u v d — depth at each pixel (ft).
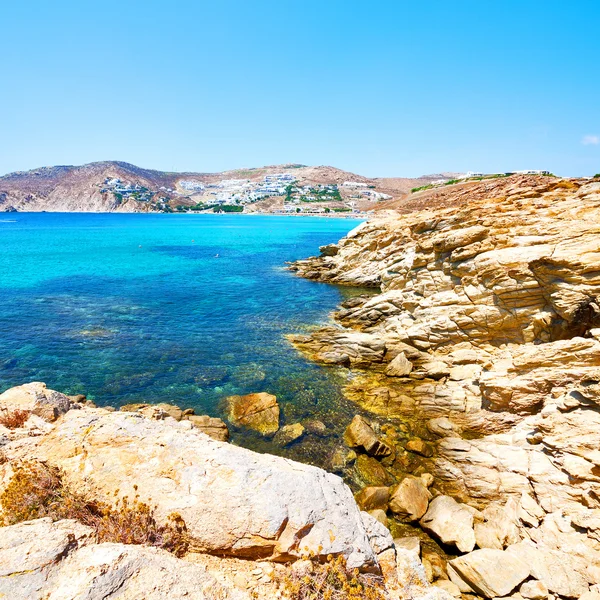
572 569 32.17
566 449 42.34
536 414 52.49
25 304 124.16
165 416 48.19
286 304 131.85
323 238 375.25
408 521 41.70
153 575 16.83
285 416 63.05
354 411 64.39
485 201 126.72
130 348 89.81
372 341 86.28
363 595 21.62
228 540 22.74
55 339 94.02
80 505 22.79
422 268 100.27
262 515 23.09
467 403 61.46
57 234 378.53
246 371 79.00
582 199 94.22
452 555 37.60
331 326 107.45
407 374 75.10
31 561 15.53
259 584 20.92
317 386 72.79
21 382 71.72
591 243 64.34
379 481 48.44
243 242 334.65
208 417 58.75
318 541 23.06
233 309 124.77
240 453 27.35
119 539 20.52
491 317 73.87
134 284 159.12
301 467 27.86
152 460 26.91
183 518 23.45
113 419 31.22
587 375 45.09
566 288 61.93
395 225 163.63
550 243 71.56
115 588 15.57
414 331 84.69
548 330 66.13
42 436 30.27
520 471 44.80
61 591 14.71
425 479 47.83
